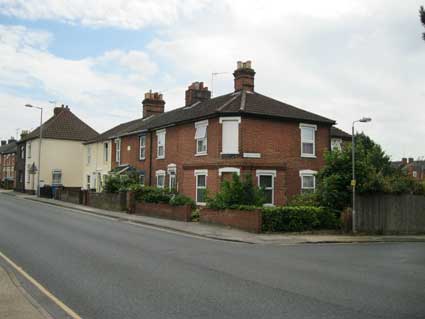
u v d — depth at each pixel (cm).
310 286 877
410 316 679
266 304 733
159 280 899
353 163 2008
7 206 2947
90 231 1719
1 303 683
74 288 820
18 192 5441
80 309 690
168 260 1139
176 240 1577
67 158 5125
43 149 5000
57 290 805
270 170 2480
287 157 2562
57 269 984
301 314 679
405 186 2277
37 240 1426
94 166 4419
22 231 1648
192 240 1603
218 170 2461
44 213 2511
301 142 2628
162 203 2442
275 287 859
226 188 2084
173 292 802
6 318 607
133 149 3544
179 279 912
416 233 2256
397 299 786
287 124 2586
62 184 5062
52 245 1327
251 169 2425
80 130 5284
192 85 3275
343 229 2047
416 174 6831
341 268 1107
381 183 2150
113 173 3350
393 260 1280
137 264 1066
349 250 1496
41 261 1073
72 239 1468
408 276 1019
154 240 1541
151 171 3225
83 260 1098
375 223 2152
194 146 2705
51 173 5022
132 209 2669
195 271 1002
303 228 1973
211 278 930
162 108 3991
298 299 771
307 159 2639
